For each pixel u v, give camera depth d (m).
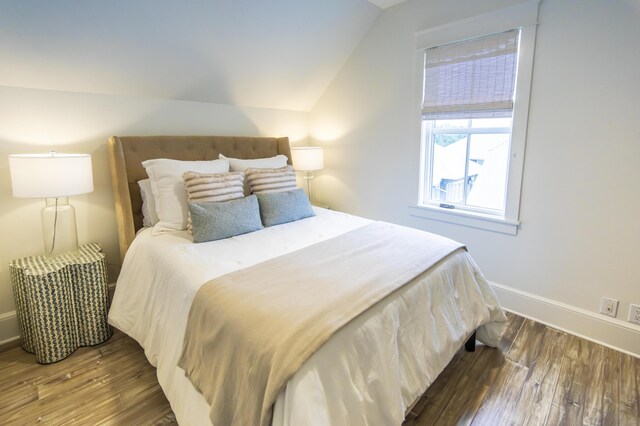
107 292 2.29
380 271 1.64
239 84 3.04
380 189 3.29
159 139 2.68
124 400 1.77
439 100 2.71
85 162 2.09
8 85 2.08
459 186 2.83
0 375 1.95
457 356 2.09
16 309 2.15
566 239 2.27
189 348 1.48
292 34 2.78
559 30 2.11
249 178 2.70
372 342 1.32
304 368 1.09
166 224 2.29
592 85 2.04
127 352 2.17
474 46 2.47
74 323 2.15
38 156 1.98
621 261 2.08
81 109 2.37
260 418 1.10
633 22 1.87
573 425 1.59
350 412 1.18
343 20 2.88
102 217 2.56
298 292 1.43
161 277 1.84
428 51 2.73
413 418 1.63
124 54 2.28
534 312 2.47
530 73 2.24
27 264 2.08
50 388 1.85
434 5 2.64
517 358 2.06
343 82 3.43
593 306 2.22
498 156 2.58
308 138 3.95
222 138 3.06
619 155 2.01
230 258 1.85
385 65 3.05
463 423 1.60
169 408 1.72
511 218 2.48
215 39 2.51
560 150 2.21
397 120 3.04
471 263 2.04
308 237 2.23
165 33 2.29
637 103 1.91
